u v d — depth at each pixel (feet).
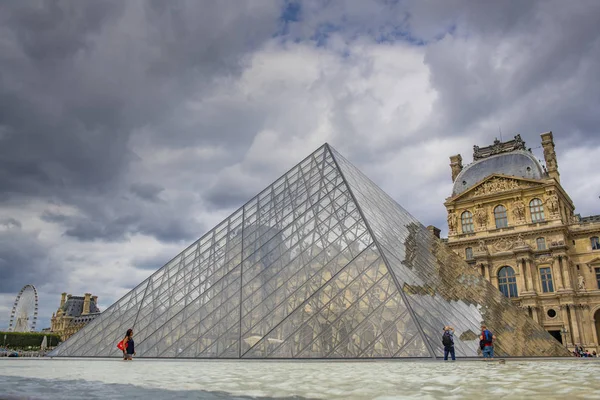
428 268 121.90
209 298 115.34
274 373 49.90
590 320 285.02
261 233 134.51
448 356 81.87
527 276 301.84
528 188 319.88
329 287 98.68
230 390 33.40
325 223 123.54
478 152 374.43
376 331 83.76
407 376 44.70
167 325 112.88
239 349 92.27
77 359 109.70
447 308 101.86
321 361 76.64
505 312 134.10
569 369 56.18
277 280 109.40
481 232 331.98
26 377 45.55
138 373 51.78
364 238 110.01
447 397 29.09
